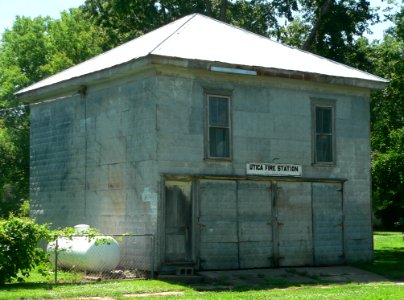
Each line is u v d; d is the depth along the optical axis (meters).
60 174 26.11
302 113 24.84
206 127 22.58
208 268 22.19
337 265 25.03
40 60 52.97
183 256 21.80
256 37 27.17
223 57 22.98
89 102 24.78
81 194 24.89
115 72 22.75
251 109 23.64
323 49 40.41
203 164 22.44
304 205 24.53
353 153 26.06
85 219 24.59
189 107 22.30
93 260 21.19
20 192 55.44
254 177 23.34
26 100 28.14
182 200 21.97
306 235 24.45
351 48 40.53
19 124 52.81
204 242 22.22
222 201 22.70
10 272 18.44
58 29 52.00
